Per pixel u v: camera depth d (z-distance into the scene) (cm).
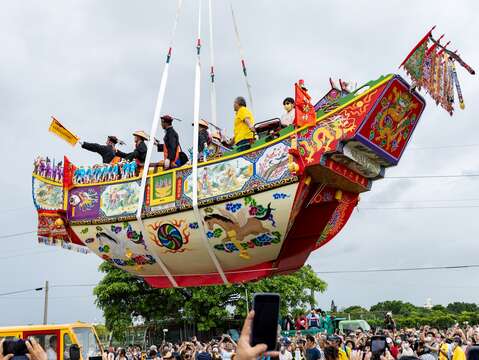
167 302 4128
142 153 1811
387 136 1324
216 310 3959
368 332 2572
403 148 1393
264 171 1347
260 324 304
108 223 1614
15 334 1909
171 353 1755
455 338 1762
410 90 1280
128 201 1584
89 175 1688
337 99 1391
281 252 1441
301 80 1354
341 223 1609
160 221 1511
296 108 1312
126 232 1591
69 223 1698
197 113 1511
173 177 1504
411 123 1366
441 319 5653
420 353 1570
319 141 1282
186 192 1468
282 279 4272
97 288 4191
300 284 4416
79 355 1911
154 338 4331
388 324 3050
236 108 1546
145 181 1556
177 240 1506
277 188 1324
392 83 1232
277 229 1359
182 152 1683
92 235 1667
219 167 1423
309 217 1496
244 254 1456
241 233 1409
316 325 2906
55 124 1744
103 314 4222
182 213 1471
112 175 1645
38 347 469
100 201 1644
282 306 4144
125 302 4216
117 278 4162
